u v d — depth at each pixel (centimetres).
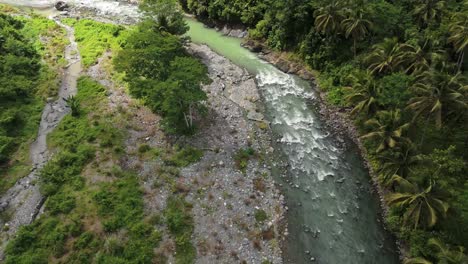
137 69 6931
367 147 6253
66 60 8631
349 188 5809
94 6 11494
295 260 4884
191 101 6159
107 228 4981
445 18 6619
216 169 6003
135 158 6100
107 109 7100
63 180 5666
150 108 7100
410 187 4403
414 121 5334
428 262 4119
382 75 6394
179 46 7750
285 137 6744
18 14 10706
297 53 8419
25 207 5350
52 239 4819
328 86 7594
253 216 5366
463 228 4428
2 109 6825
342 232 5212
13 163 6025
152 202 5412
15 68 7781
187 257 4784
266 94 7712
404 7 7381
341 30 7238
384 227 5222
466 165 5238
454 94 4634
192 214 5291
